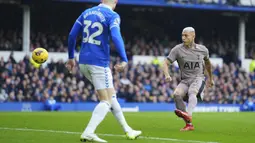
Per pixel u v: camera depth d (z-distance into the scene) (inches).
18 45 1523.1
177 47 602.2
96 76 432.5
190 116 579.8
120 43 418.9
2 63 1333.7
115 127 598.5
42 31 1641.2
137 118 790.5
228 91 1555.1
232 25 1909.4
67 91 1348.4
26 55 1390.3
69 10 1670.8
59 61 1414.9
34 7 1619.1
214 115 922.1
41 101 1302.9
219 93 1524.4
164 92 1469.0
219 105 1482.5
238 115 926.4
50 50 1537.9
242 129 608.7
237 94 1572.3
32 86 1317.7
